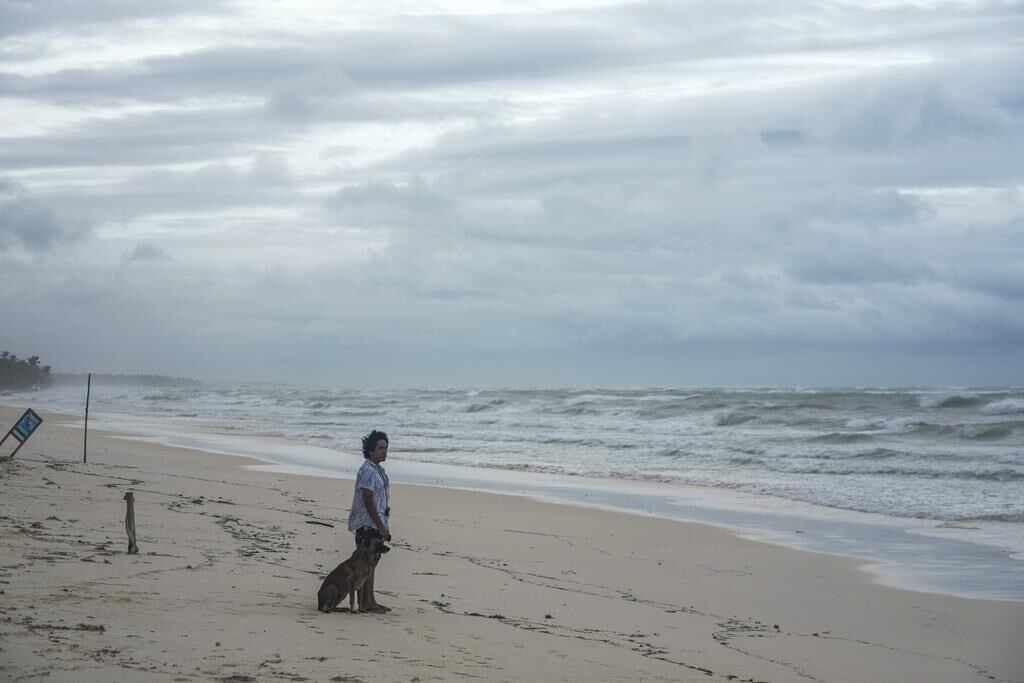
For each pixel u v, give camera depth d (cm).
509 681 680
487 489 2492
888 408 5278
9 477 1811
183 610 818
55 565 975
